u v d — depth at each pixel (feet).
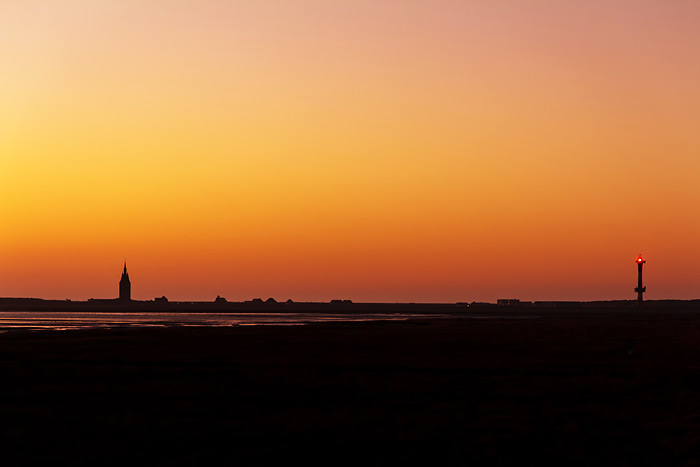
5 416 161.17
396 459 124.77
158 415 163.63
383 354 314.96
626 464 122.83
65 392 196.95
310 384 213.46
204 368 254.88
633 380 227.81
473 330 552.41
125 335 462.60
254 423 154.20
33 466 119.34
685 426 152.66
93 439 138.51
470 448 132.67
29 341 390.01
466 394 197.26
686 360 296.51
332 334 478.59
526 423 155.94
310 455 127.24
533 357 303.48
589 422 157.17
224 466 119.85
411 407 176.24
